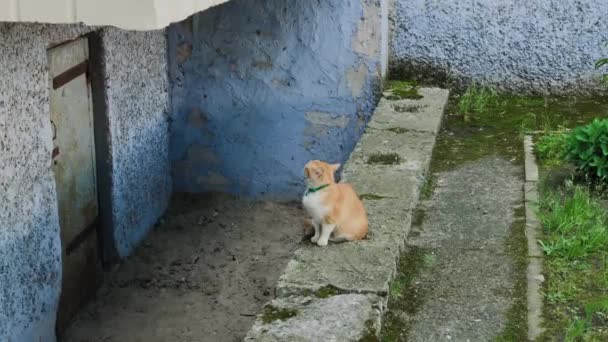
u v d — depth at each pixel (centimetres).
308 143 992
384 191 718
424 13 994
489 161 834
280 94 980
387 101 942
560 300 588
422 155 798
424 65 1006
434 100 944
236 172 1010
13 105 677
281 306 549
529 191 754
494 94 997
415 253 653
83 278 836
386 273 583
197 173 1014
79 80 817
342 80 966
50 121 736
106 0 498
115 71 857
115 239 880
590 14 972
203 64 982
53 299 747
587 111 961
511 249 658
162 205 995
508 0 980
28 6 509
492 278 619
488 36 991
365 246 620
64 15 507
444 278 620
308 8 950
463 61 1002
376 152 805
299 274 582
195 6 544
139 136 923
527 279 614
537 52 990
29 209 703
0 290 666
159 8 495
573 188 753
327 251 612
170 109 999
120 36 864
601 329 554
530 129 909
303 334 518
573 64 988
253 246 923
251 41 968
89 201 849
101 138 854
